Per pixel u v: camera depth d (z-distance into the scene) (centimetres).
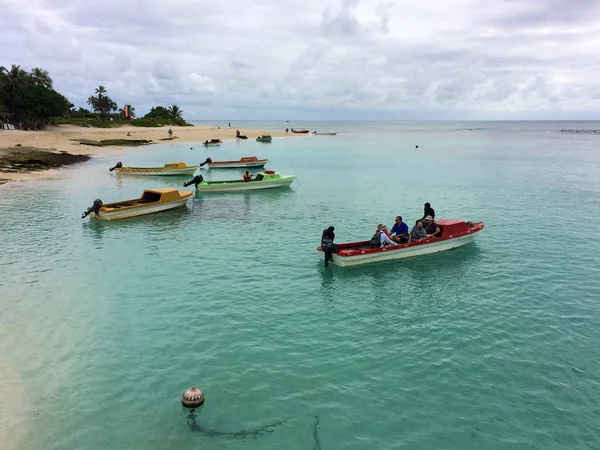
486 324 1574
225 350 1405
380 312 1673
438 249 2325
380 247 2161
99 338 1475
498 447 1010
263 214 3225
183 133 12262
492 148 9775
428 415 1112
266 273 2056
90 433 1049
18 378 1252
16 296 1789
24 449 997
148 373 1284
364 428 1067
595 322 1585
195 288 1883
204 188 4000
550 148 9781
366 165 6325
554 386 1224
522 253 2327
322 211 3319
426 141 12612
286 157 7512
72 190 4028
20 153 5981
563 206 3462
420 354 1382
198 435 1045
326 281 1966
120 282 1942
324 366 1317
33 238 2580
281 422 1088
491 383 1236
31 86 9506
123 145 8988
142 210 3128
